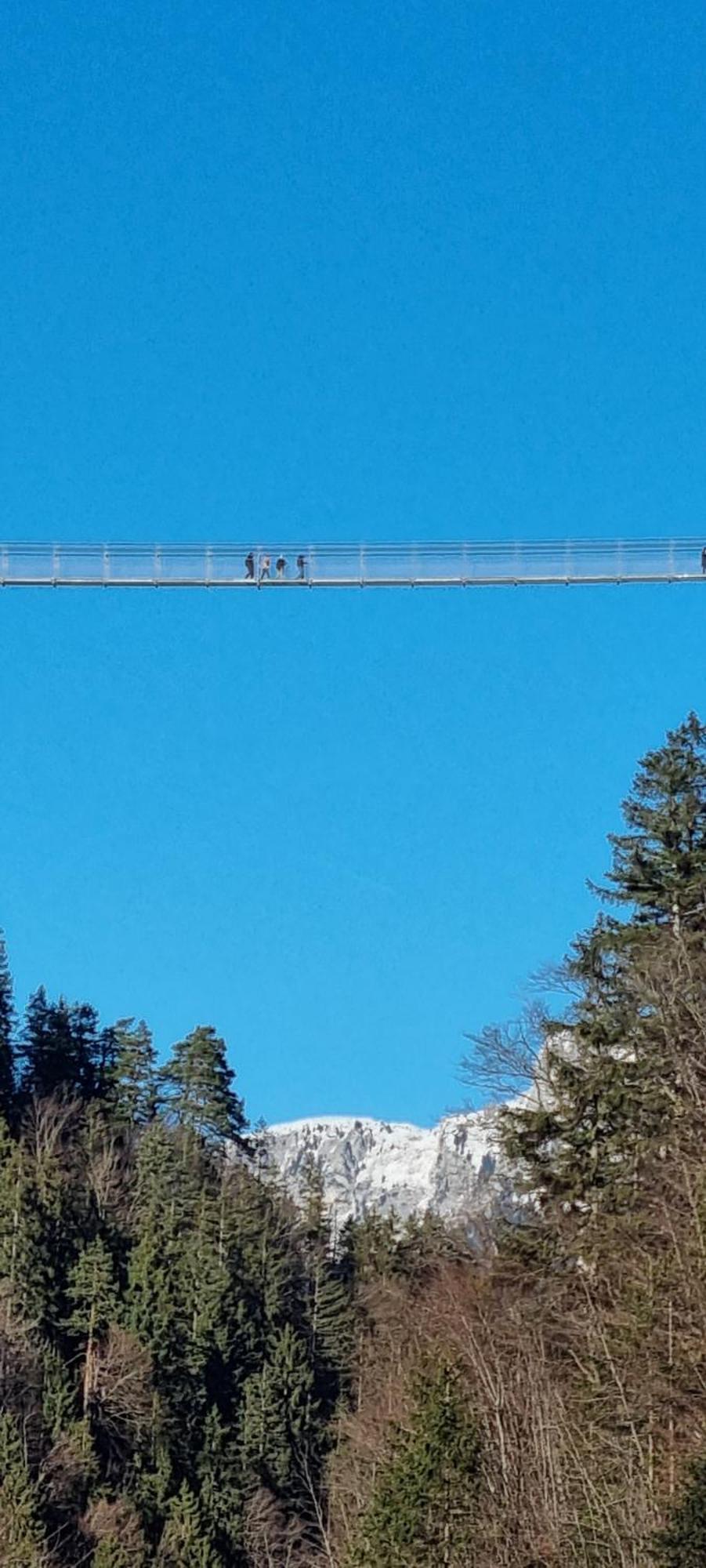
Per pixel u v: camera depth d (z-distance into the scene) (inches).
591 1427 1480.1
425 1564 1419.8
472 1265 2210.9
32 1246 3432.6
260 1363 3499.0
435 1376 1533.0
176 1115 4360.2
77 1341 3410.4
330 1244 4313.5
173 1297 3484.3
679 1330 1435.8
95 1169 3875.5
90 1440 3100.4
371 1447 1969.7
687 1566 1104.2
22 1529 2719.0
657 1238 1713.8
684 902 2098.9
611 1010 2009.1
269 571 2282.2
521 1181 2022.6
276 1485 3275.1
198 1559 3080.7
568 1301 1884.8
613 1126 1943.9
